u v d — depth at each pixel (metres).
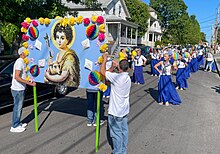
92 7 15.64
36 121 5.61
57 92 9.05
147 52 23.70
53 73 5.37
